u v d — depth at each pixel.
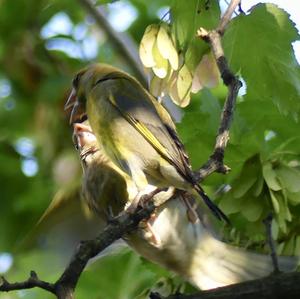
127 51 19.42
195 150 11.88
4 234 19.00
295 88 11.01
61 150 18.89
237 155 11.49
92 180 12.18
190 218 11.68
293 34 10.95
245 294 10.04
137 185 11.42
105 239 9.80
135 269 13.08
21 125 19.77
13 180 19.47
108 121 11.98
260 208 11.27
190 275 11.77
